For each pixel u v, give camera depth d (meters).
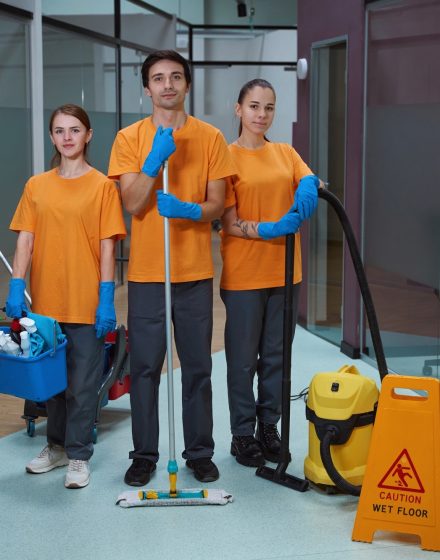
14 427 3.82
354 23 5.00
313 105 5.73
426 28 4.15
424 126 4.20
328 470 2.88
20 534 2.74
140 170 3.04
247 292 3.27
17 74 5.81
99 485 3.14
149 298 3.06
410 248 4.41
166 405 4.08
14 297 3.04
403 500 2.66
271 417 3.44
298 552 2.63
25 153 5.96
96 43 7.25
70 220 3.04
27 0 5.83
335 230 5.48
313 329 5.88
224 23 10.71
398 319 4.60
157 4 8.98
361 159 4.98
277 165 3.30
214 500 2.94
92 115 7.21
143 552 2.62
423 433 2.64
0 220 5.68
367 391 2.99
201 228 3.07
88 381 3.12
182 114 3.04
